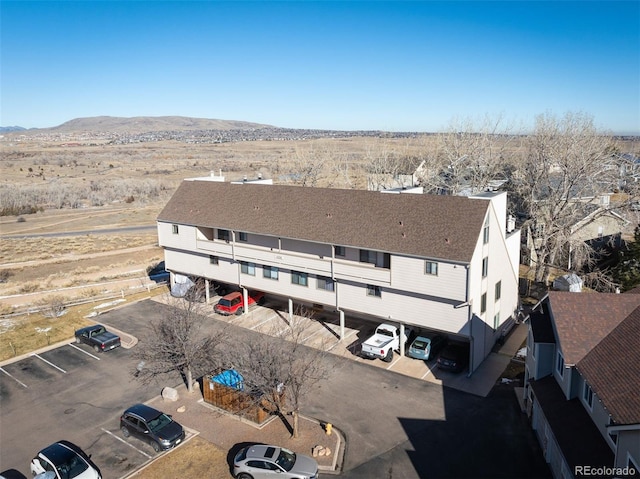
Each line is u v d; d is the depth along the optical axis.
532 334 25.77
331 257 36.28
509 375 31.25
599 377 19.88
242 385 26.52
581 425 20.66
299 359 32.53
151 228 87.88
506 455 23.52
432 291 30.80
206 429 26.30
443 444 24.48
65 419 27.70
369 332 37.72
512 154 69.50
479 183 60.56
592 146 45.88
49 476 21.44
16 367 34.06
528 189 50.09
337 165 100.12
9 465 24.00
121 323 41.16
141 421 25.17
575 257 46.28
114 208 112.56
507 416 26.77
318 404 28.31
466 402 28.23
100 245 73.06
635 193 43.78
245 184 43.78
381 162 80.19
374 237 33.09
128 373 32.88
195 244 43.06
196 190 46.00
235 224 39.78
